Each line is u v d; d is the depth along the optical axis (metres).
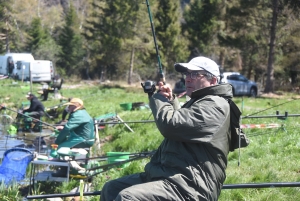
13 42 87.81
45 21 107.12
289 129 15.80
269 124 15.96
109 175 12.20
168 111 5.42
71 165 12.16
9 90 42.06
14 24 88.50
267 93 48.38
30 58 58.47
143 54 66.44
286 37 51.03
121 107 25.97
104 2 63.75
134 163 12.16
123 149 16.66
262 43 54.03
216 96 5.48
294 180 10.29
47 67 54.09
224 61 68.56
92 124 13.46
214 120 5.31
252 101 34.66
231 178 10.54
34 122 22.52
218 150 5.35
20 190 12.12
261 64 61.19
